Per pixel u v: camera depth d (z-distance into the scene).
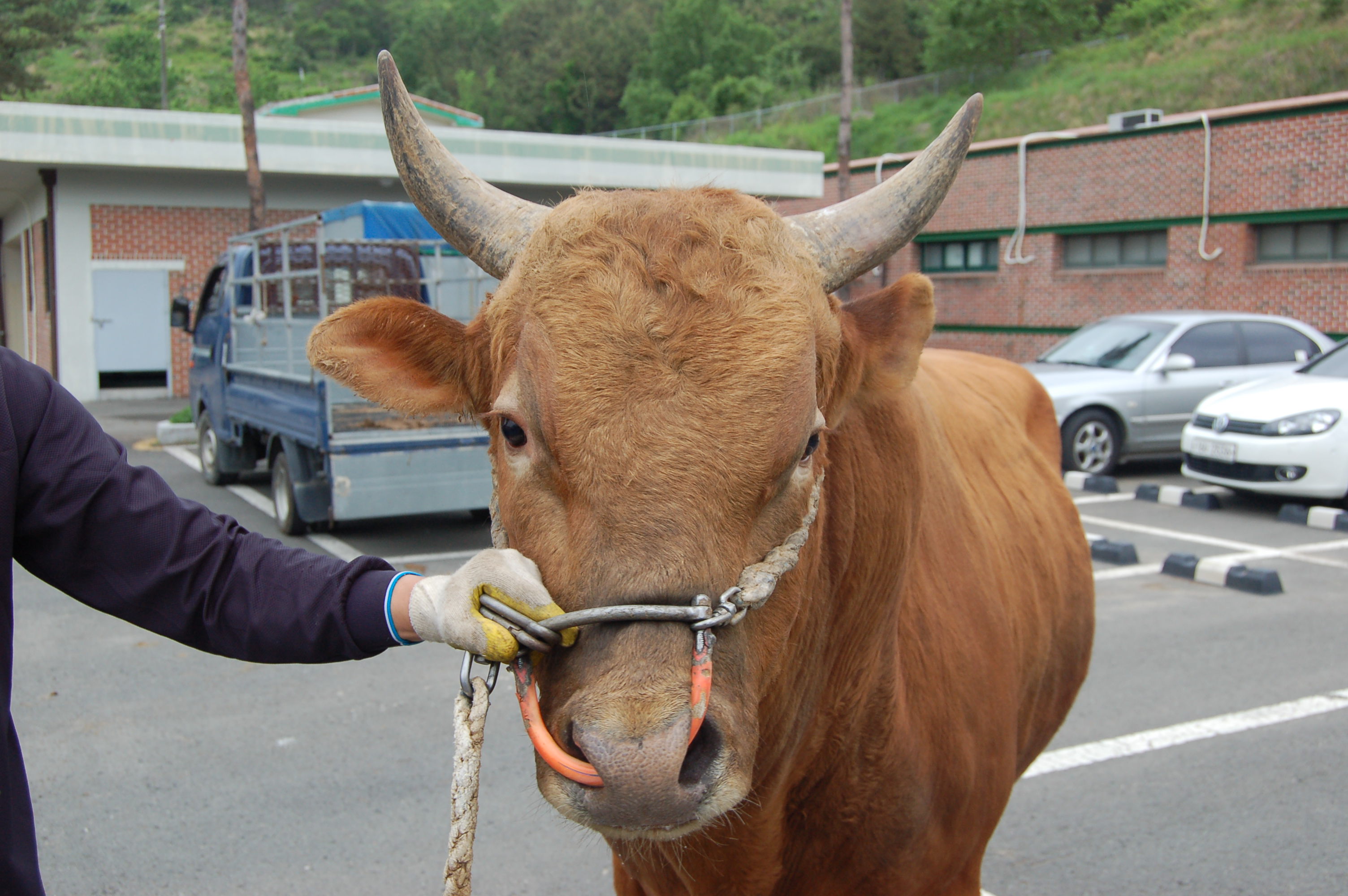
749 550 1.73
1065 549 3.83
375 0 112.06
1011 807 4.45
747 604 1.65
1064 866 3.99
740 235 1.79
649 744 1.49
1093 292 21.41
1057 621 3.63
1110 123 20.78
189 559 1.78
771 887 2.40
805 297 1.80
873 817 2.49
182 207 21.09
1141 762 4.86
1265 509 10.84
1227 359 13.01
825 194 27.05
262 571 1.80
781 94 73.06
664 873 2.42
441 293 10.23
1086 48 45.12
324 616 1.75
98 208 20.50
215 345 11.52
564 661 1.64
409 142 2.08
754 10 88.62
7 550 1.66
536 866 4.02
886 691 2.42
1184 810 4.41
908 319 2.36
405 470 8.42
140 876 3.89
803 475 1.85
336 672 5.99
